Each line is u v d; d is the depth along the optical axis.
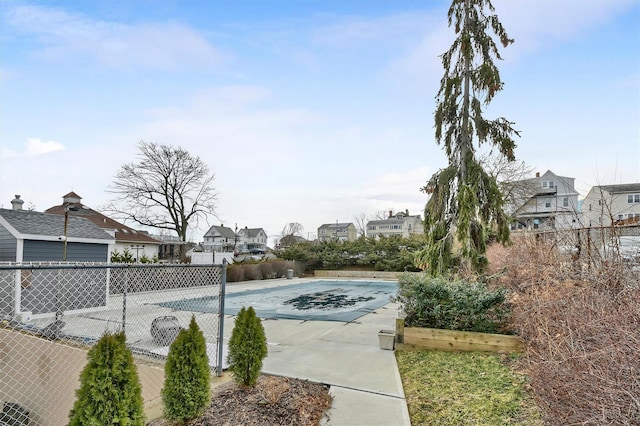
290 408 3.25
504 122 6.69
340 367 4.46
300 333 6.70
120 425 2.38
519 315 4.32
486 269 6.51
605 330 2.38
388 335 5.32
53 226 9.22
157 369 4.50
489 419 2.88
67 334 5.53
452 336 4.96
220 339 4.30
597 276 3.91
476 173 6.73
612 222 4.39
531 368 2.84
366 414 3.14
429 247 6.95
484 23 6.88
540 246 5.78
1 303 6.30
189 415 2.96
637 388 1.84
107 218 24.72
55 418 4.92
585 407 2.02
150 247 25.41
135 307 8.50
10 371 5.05
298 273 23.44
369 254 22.77
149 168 25.33
